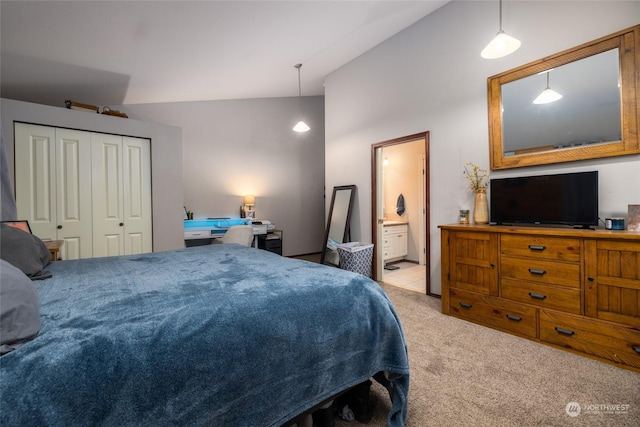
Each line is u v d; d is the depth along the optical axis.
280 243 5.20
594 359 1.86
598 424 1.32
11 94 3.36
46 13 2.12
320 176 6.34
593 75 2.19
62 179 2.95
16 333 0.72
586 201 2.15
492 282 2.37
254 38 3.16
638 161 2.04
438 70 3.23
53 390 0.63
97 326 0.83
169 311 0.95
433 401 1.49
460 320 2.57
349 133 4.41
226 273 1.46
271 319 0.99
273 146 5.79
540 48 2.47
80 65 2.96
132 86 3.73
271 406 0.95
